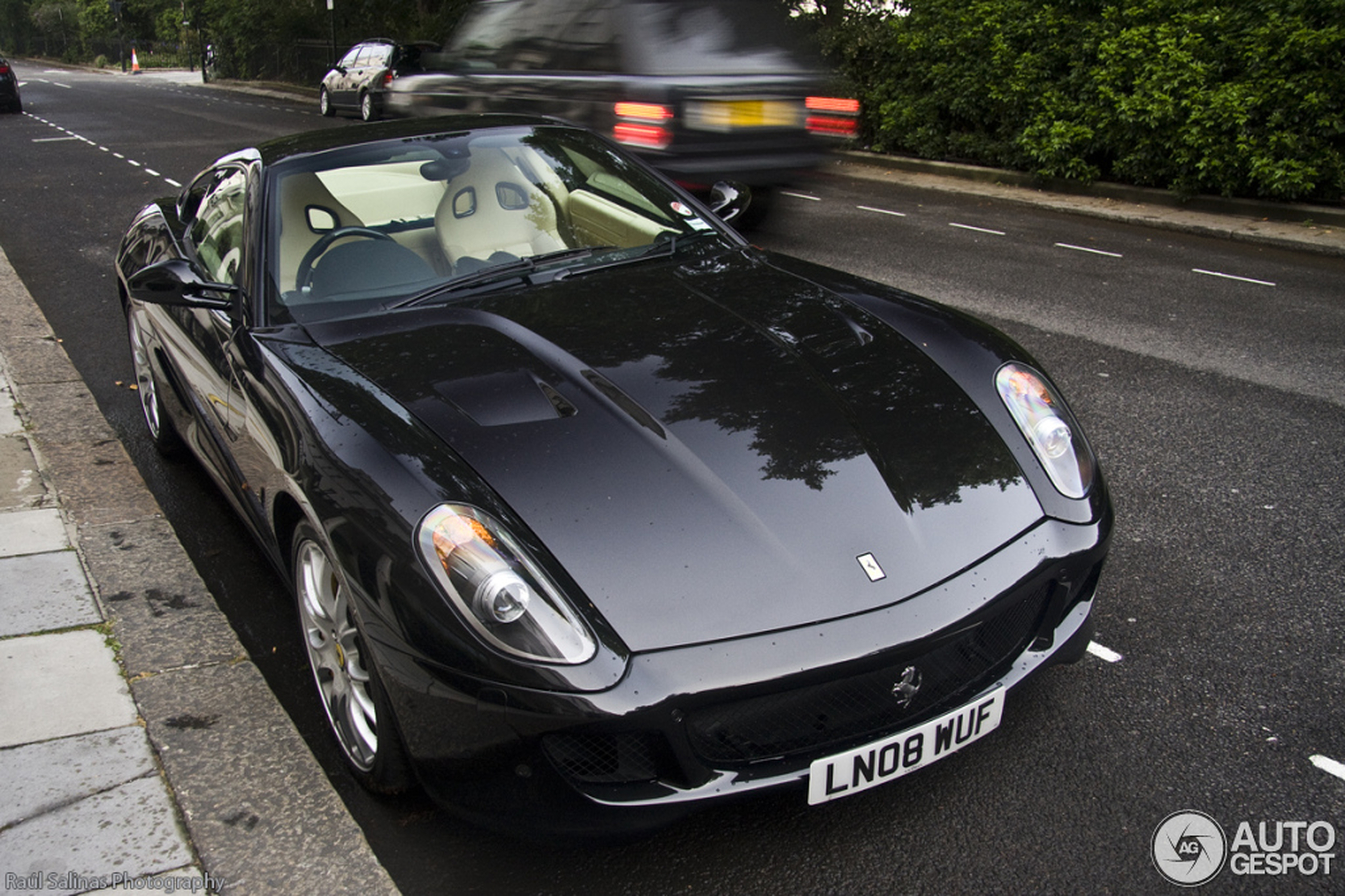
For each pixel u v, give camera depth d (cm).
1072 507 236
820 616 201
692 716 196
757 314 284
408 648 201
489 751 197
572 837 203
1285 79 945
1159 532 352
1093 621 255
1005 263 795
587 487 217
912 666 205
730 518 213
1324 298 691
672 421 236
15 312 643
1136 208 1028
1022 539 225
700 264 320
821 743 206
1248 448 424
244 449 276
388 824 231
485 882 214
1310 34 920
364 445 226
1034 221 988
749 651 195
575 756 197
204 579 339
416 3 2634
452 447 226
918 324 283
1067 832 220
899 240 877
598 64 763
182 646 294
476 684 194
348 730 241
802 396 246
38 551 347
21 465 416
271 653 298
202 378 319
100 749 249
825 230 919
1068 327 614
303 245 306
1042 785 234
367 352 266
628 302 290
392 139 346
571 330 273
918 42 1296
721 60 742
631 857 219
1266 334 598
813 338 272
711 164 734
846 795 206
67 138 1716
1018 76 1170
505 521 207
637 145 730
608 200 344
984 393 255
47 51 7431
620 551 205
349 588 212
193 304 296
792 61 771
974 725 217
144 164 1370
